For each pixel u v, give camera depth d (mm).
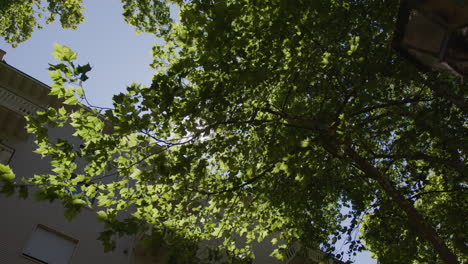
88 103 8867
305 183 9031
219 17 8289
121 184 10250
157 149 9828
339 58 9734
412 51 3107
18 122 15164
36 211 13656
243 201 11656
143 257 14273
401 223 11180
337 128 9078
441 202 12336
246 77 8820
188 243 11539
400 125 10570
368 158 11227
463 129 9547
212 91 9516
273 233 17359
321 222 12711
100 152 9688
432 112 9359
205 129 9484
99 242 14180
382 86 10055
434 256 11281
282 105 9625
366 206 12383
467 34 2738
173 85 9344
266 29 9719
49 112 9242
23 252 12641
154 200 10516
